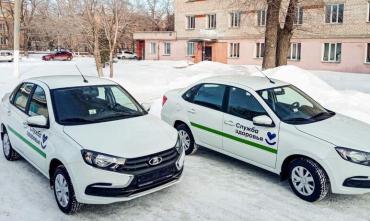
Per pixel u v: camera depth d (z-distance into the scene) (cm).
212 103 627
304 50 3297
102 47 2878
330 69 3148
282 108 546
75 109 507
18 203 476
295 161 497
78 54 5869
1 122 650
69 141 445
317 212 455
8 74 2380
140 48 4844
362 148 462
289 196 501
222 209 463
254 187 531
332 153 462
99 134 457
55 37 3338
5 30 6312
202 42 4156
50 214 449
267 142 530
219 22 3966
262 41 3653
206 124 627
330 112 589
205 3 4066
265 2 1745
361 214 452
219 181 552
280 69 1384
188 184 541
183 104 673
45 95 527
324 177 469
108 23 2230
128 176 422
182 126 678
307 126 510
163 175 451
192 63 3962
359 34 2933
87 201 426
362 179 455
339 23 3042
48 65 3431
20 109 583
